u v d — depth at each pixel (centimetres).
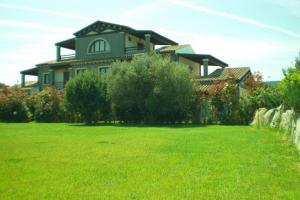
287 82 1662
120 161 1023
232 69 4147
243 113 3044
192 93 3241
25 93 4309
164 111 3145
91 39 4912
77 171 882
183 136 1758
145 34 4597
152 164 971
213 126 2692
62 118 3909
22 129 2495
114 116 3497
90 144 1452
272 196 655
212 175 827
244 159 1028
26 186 737
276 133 1758
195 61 4800
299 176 812
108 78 3350
